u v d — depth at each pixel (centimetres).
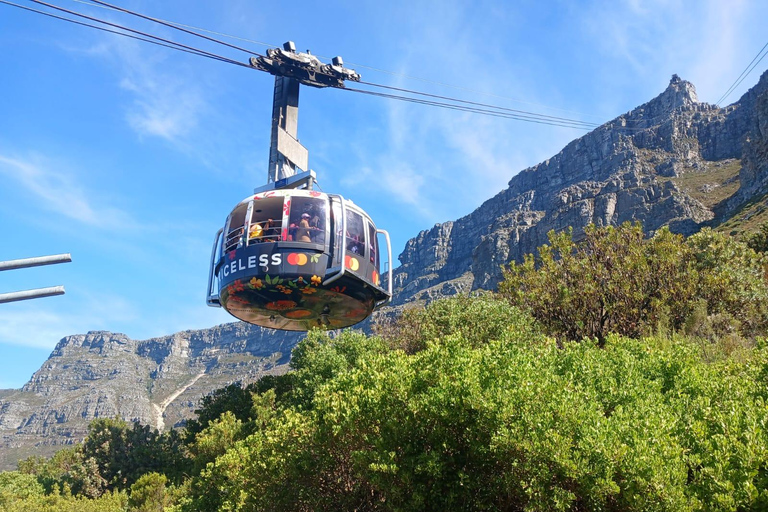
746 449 1255
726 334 3019
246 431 4444
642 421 1423
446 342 2011
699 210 17150
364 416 1816
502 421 1481
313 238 2200
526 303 4059
